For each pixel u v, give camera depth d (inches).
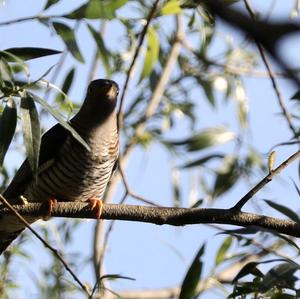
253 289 241.6
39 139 240.8
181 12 345.1
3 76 252.1
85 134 362.3
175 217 280.2
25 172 358.0
